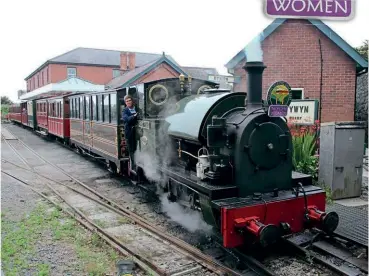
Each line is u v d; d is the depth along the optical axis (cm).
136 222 624
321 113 1094
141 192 839
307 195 477
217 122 479
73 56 3662
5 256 478
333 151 726
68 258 482
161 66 2112
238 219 433
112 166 1030
